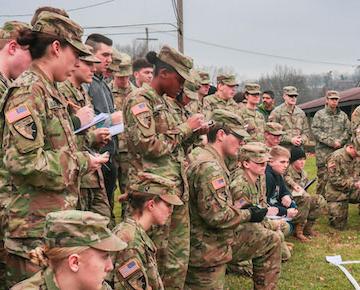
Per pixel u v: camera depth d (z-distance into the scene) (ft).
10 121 8.92
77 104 13.89
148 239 10.57
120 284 9.85
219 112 14.28
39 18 9.69
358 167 24.66
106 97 17.40
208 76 27.17
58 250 7.26
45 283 7.39
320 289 17.07
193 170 13.53
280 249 15.37
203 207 13.32
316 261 19.86
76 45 9.87
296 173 23.53
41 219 9.18
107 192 16.75
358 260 19.99
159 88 13.37
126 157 18.45
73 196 9.67
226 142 14.08
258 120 28.30
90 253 7.34
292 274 18.39
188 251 13.15
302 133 30.76
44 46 9.65
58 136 9.51
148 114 12.82
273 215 18.35
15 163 8.81
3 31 10.89
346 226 25.36
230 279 17.60
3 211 9.35
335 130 30.99
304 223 22.72
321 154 30.71
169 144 13.00
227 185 13.85
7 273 9.52
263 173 15.94
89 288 7.41
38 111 9.14
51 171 9.01
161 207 10.91
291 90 30.45
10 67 10.89
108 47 16.62
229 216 13.42
